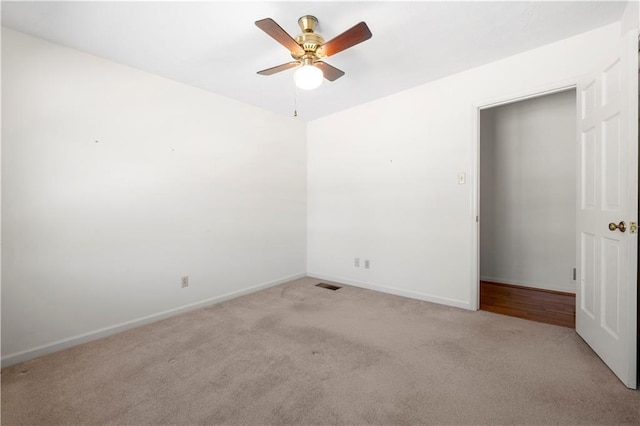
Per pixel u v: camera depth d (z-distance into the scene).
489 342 2.15
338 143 3.88
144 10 1.81
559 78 2.29
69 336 2.19
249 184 3.49
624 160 1.63
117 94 2.44
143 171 2.60
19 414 1.46
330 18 1.92
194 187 2.97
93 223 2.31
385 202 3.42
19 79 1.99
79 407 1.51
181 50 2.28
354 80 2.94
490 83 2.63
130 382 1.71
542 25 2.07
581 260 2.17
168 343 2.21
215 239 3.14
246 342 2.20
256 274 3.57
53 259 2.13
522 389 1.60
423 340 2.20
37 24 1.92
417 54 2.44
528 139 3.64
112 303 2.41
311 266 4.26
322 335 2.31
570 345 2.09
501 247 3.86
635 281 1.58
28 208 2.03
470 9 1.88
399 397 1.55
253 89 3.07
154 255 2.67
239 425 1.37
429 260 3.08
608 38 2.09
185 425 1.38
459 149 2.84
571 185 3.39
